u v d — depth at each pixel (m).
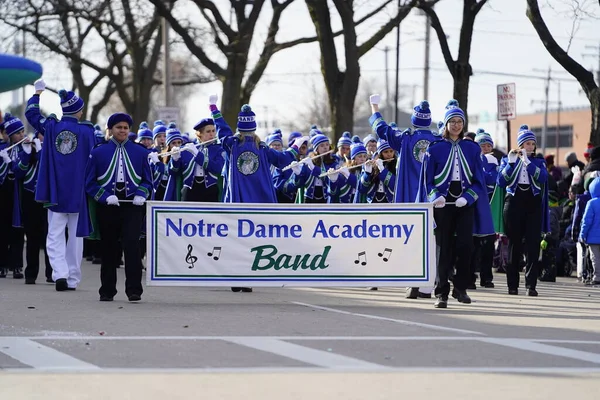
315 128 27.53
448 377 11.72
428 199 18.36
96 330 14.80
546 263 26.52
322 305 18.70
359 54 38.50
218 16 40.22
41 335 14.30
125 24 47.78
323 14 38.56
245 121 21.08
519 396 10.84
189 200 22.72
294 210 18.83
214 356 12.81
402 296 20.91
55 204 20.20
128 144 18.48
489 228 18.62
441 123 20.19
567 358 13.11
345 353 13.16
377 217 18.83
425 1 35.66
